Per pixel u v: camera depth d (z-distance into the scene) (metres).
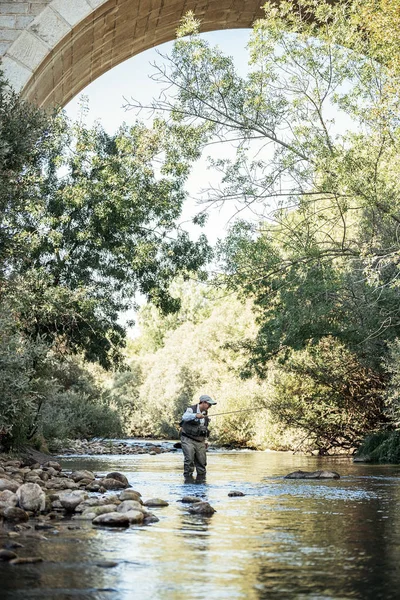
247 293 18.88
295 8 19.41
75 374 38.28
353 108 16.69
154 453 24.27
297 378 21.69
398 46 15.66
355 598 3.47
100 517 5.89
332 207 17.92
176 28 19.14
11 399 10.32
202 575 3.96
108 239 25.33
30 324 21.30
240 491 9.17
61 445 24.66
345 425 21.20
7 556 4.36
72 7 14.37
